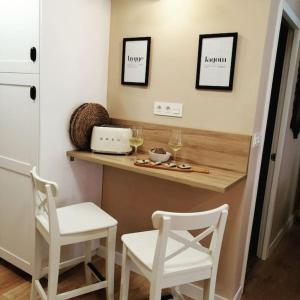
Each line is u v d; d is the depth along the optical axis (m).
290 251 2.90
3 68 2.01
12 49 1.95
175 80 2.04
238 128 1.86
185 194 2.07
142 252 1.46
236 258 1.94
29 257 2.10
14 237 2.17
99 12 2.17
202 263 1.42
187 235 1.63
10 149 2.09
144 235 1.63
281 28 2.44
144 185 2.25
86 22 2.09
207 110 1.95
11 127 2.05
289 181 3.20
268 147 2.57
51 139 1.99
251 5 1.74
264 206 2.64
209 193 1.98
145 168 1.82
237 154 1.86
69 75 2.04
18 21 1.89
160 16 2.05
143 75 2.15
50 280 1.62
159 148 2.07
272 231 2.81
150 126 2.17
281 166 2.69
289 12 2.15
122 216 2.40
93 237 1.71
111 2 2.24
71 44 2.01
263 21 1.71
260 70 1.75
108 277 1.81
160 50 2.08
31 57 1.86
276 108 2.54
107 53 2.30
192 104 2.00
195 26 1.93
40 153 1.94
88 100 2.22
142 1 2.11
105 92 2.36
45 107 1.91
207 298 1.48
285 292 2.25
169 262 1.41
